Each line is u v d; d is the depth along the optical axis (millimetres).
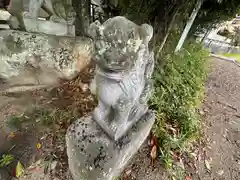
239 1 2982
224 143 2807
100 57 1229
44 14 3709
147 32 1254
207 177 2324
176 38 3234
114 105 1481
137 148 2111
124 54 1215
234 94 3928
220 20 3773
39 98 2830
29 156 2176
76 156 1702
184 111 2682
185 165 2361
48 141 2309
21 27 2996
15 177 2004
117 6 2730
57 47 2980
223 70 4770
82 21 3135
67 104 2715
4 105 2715
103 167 1643
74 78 3115
